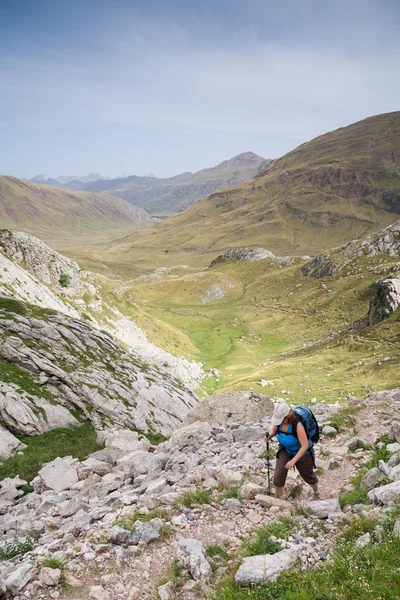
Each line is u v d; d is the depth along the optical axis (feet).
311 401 204.95
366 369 256.73
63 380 121.70
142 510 34.32
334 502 30.32
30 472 85.20
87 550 28.45
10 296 183.52
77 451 96.17
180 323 573.74
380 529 24.40
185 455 54.29
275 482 33.40
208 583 24.11
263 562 23.93
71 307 271.90
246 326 558.15
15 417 103.40
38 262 297.12
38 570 26.68
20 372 118.62
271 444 50.70
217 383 305.73
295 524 28.86
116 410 120.26
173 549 28.09
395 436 44.16
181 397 144.87
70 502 43.52
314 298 599.98
